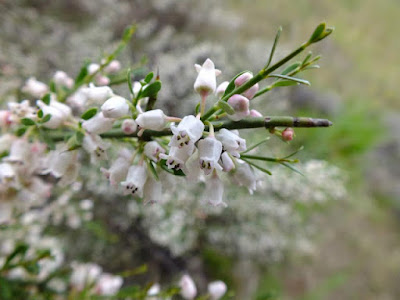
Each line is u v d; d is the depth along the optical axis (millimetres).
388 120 607
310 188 332
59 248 245
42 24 403
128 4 466
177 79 357
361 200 505
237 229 346
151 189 112
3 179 130
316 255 442
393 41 686
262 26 536
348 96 594
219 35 499
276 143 386
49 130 133
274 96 416
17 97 305
